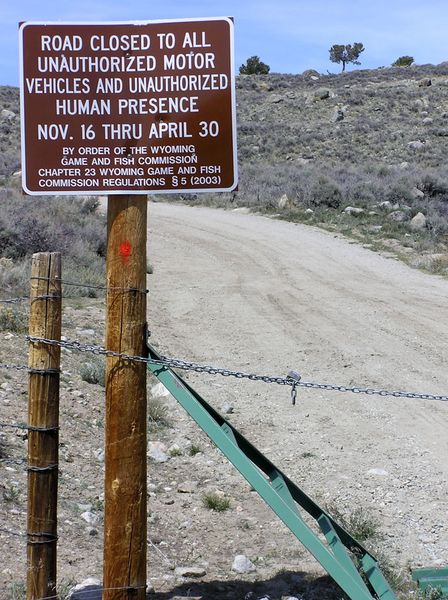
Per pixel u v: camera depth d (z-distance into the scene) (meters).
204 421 5.25
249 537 7.28
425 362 14.36
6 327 12.61
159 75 4.84
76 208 27.59
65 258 19.33
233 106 4.84
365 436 10.48
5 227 19.14
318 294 20.58
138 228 4.91
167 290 20.67
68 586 5.59
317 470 9.24
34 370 4.99
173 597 5.89
